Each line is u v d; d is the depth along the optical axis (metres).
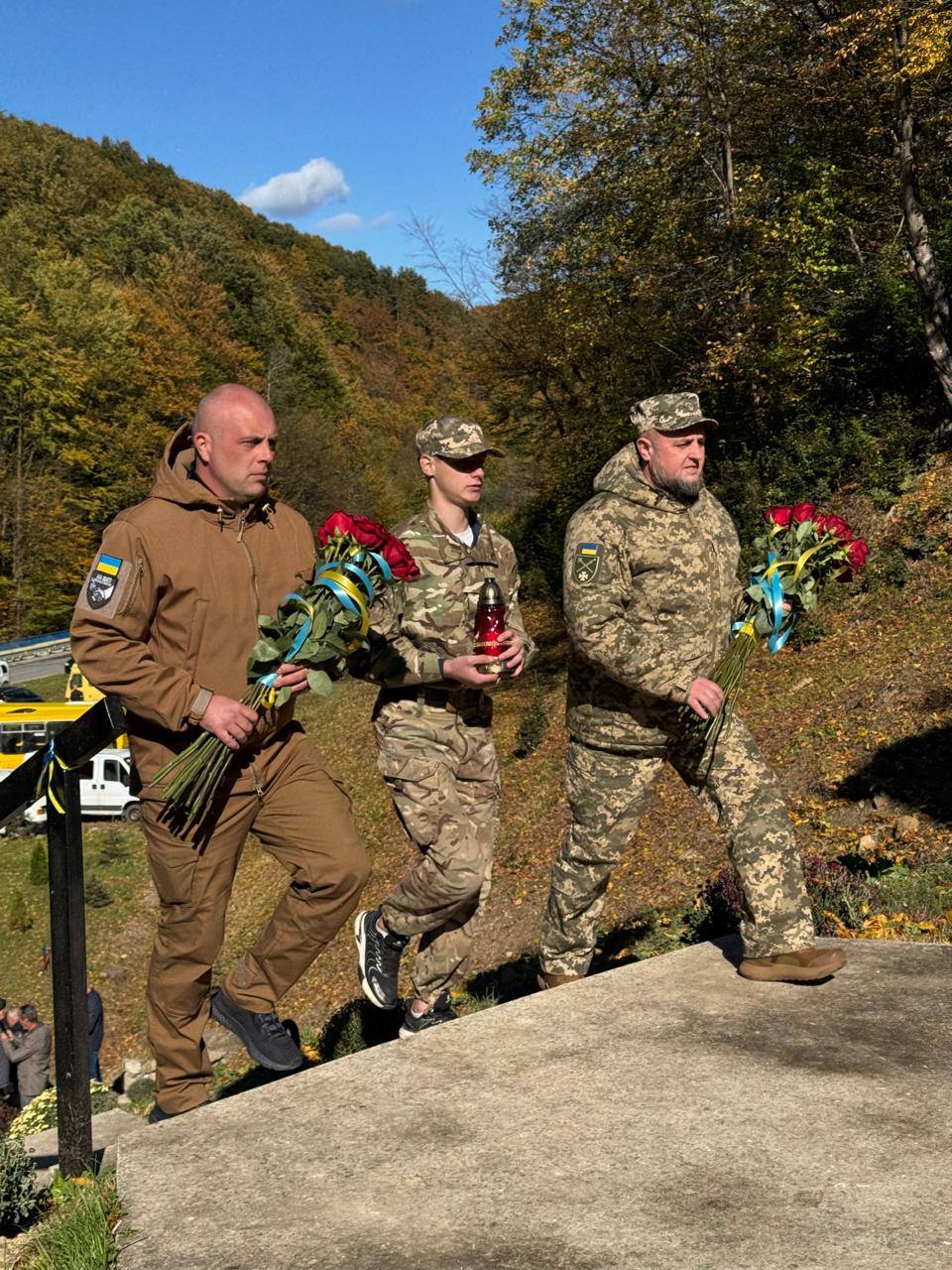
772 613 3.51
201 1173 2.41
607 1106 2.63
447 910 3.57
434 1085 2.77
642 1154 2.40
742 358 18.73
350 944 16.39
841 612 15.62
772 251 18.23
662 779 14.78
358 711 28.61
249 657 2.81
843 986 3.34
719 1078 2.76
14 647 48.59
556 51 18.97
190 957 2.88
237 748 2.67
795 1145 2.42
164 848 2.81
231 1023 3.00
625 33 18.52
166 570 2.70
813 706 13.88
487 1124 2.56
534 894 14.63
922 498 16.25
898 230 18.31
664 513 3.49
